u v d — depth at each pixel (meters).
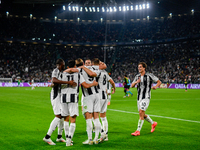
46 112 8.94
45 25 48.03
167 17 45.84
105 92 5.26
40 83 39.72
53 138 5.08
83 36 48.34
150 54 46.62
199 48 41.50
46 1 37.38
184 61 41.31
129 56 47.72
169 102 13.53
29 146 4.34
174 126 6.50
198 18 41.03
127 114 8.68
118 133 5.62
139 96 5.67
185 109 10.30
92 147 4.34
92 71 4.75
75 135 5.43
